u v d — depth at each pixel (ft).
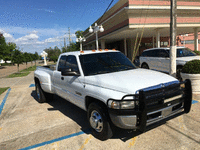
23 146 11.31
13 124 15.24
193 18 55.11
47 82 18.38
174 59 20.45
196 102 16.56
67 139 11.68
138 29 52.54
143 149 9.80
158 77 11.09
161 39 90.38
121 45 94.73
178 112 10.97
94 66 13.09
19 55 71.97
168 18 50.60
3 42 136.87
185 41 92.17
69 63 14.78
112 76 11.37
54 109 18.43
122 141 10.82
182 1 52.13
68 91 14.61
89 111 11.66
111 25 60.75
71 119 15.20
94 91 11.01
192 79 19.25
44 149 10.73
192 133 11.02
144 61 35.12
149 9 46.73
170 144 10.03
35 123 14.99
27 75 58.80
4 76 63.36
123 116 9.18
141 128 9.07
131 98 9.28
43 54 78.79
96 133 11.34
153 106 9.31
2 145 11.71
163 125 12.41
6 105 21.80
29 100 23.40
